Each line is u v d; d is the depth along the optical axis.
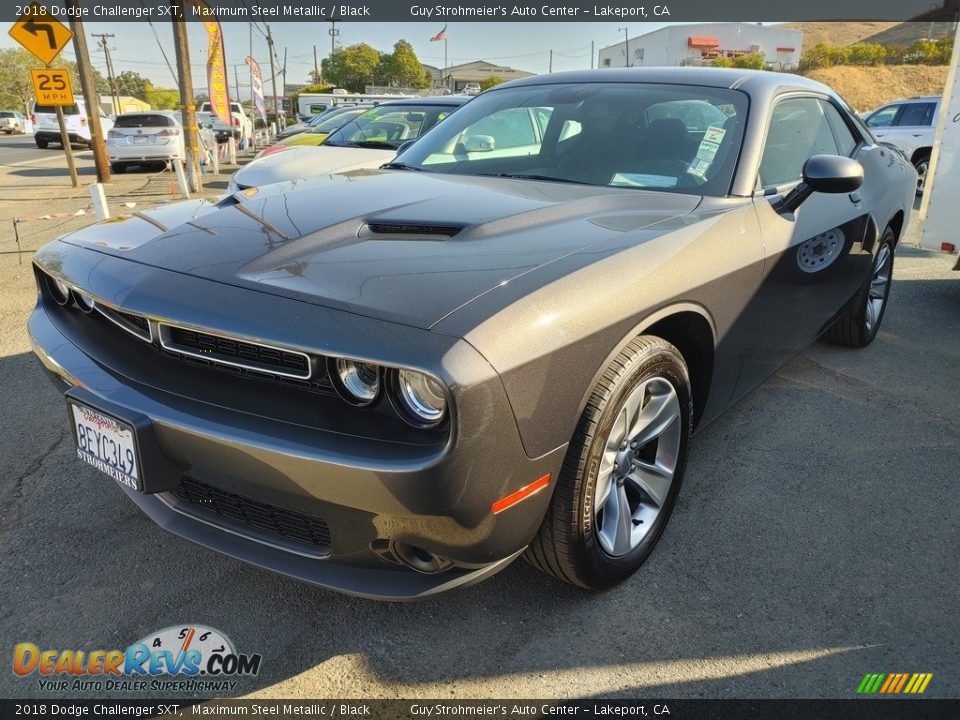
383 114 7.86
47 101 12.79
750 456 3.15
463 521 1.64
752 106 2.93
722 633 2.11
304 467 1.62
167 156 16.33
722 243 2.38
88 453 1.98
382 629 2.10
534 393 1.67
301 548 1.86
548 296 1.75
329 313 1.66
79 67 13.59
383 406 1.64
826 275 3.30
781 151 3.03
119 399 1.82
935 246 5.52
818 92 3.57
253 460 1.66
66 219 9.20
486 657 2.01
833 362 4.29
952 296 5.88
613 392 1.91
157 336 1.86
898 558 2.47
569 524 1.94
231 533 1.95
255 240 2.05
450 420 1.53
